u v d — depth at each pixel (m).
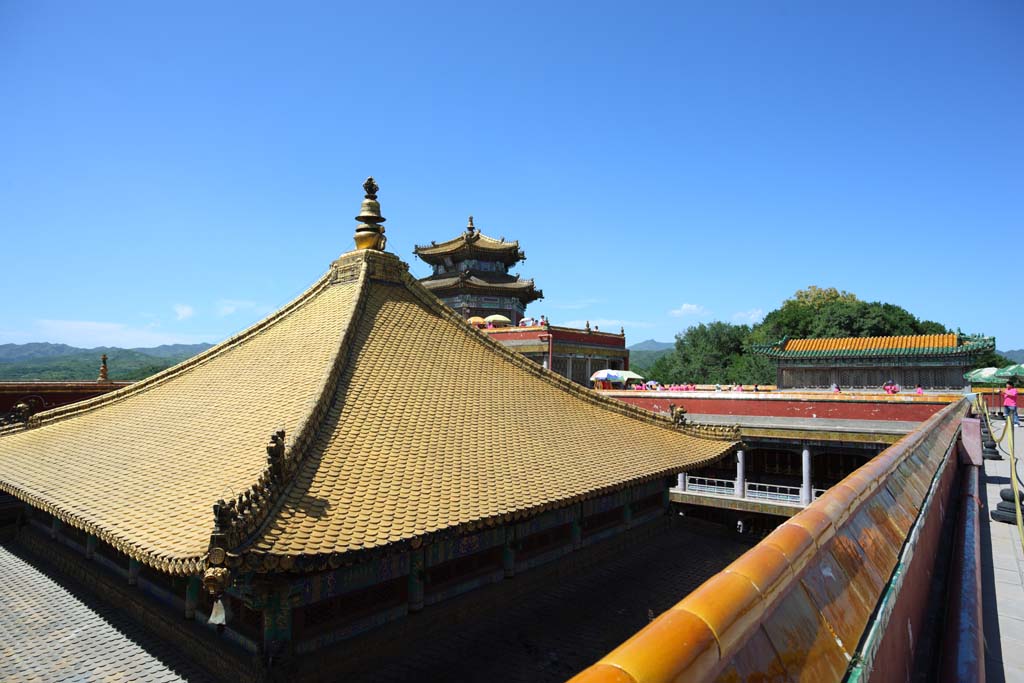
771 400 35.62
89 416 19.73
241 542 9.78
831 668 3.07
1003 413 47.03
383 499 12.39
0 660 13.09
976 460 18.27
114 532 11.73
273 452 11.49
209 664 12.72
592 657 13.95
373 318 19.27
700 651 2.22
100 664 12.97
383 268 21.11
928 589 7.47
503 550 16.52
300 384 16.19
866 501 5.54
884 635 3.97
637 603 17.03
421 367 18.30
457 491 13.52
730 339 104.38
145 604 14.88
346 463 13.11
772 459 38.62
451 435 15.81
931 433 12.10
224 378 18.78
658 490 23.22
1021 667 6.66
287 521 10.79
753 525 38.88
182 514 11.68
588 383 55.03
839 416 33.62
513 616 15.59
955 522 11.02
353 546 10.74
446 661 13.32
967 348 45.50
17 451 18.47
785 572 3.14
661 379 106.62
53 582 17.47
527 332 50.78
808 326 92.56
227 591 12.65
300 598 11.79
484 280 63.09
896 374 49.00
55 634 14.30
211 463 13.70
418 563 14.09
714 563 20.81
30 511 21.34
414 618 13.92
